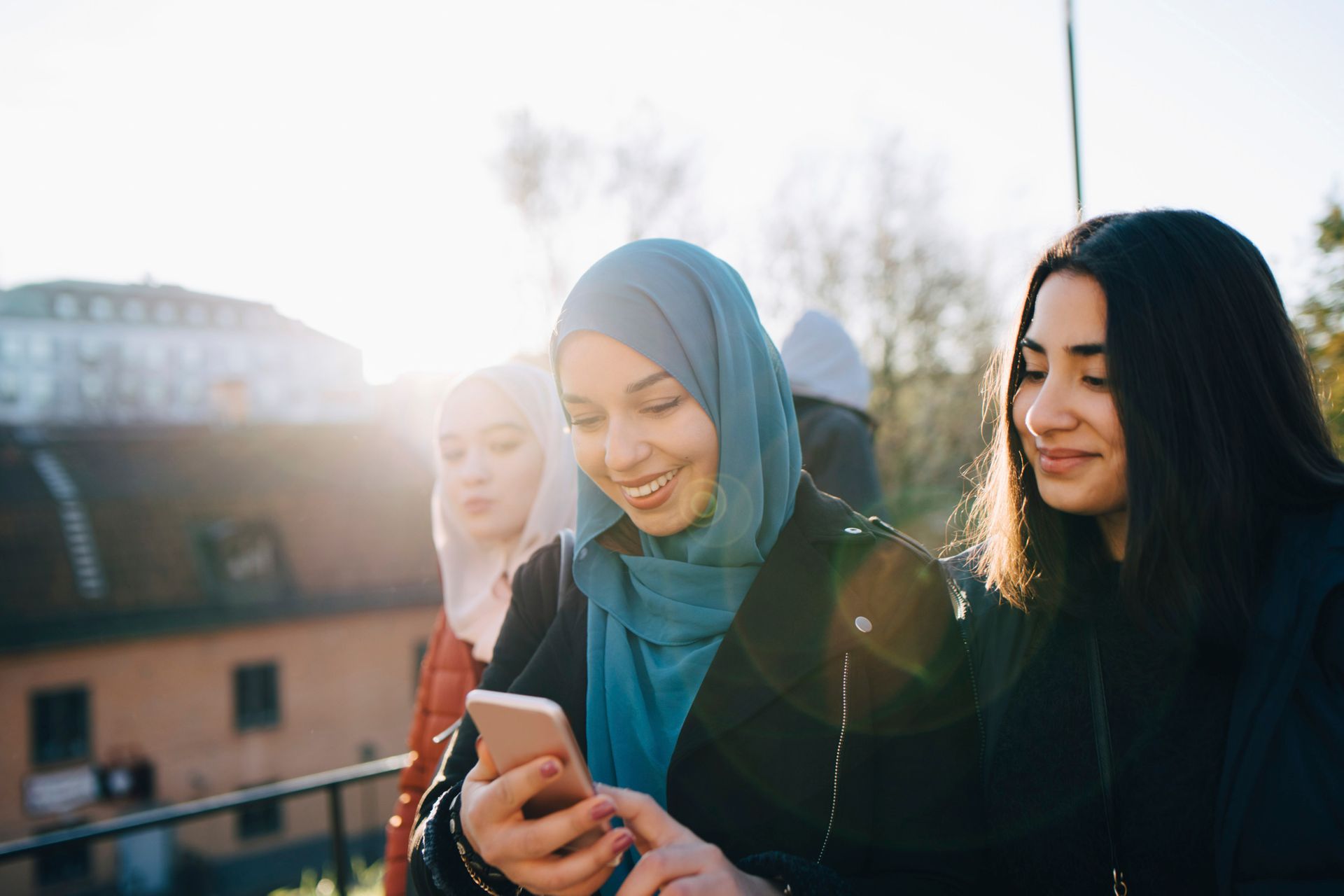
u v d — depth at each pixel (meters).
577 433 1.21
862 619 1.14
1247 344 1.10
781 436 1.21
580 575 1.32
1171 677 1.13
